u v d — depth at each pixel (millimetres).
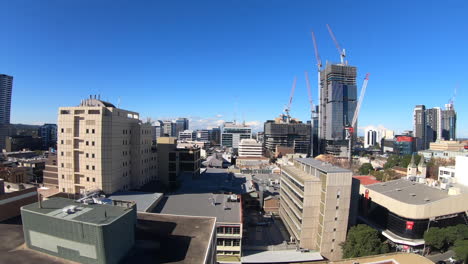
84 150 91688
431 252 87938
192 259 37156
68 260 34594
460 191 103750
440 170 163375
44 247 35969
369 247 76625
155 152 129875
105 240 32781
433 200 92750
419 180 127250
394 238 90812
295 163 113938
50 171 129125
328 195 82125
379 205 103812
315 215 87250
